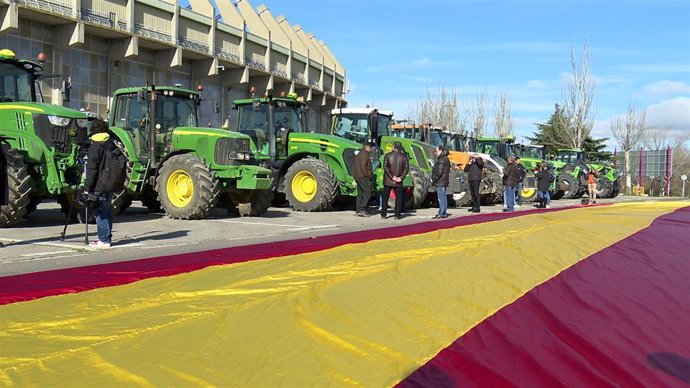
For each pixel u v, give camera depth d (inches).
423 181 608.1
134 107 446.0
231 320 151.8
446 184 504.7
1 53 377.7
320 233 372.8
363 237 346.0
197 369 118.0
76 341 134.0
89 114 384.5
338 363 123.6
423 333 146.0
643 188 1955.0
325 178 520.1
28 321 149.7
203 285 191.2
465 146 863.7
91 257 262.5
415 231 386.6
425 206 675.4
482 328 151.5
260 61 1122.0
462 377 119.6
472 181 594.6
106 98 840.9
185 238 333.1
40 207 526.0
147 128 436.8
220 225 402.0
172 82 952.9
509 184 626.5
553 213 544.7
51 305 166.4
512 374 122.9
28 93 396.2
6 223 344.5
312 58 1467.8
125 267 229.5
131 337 137.3
